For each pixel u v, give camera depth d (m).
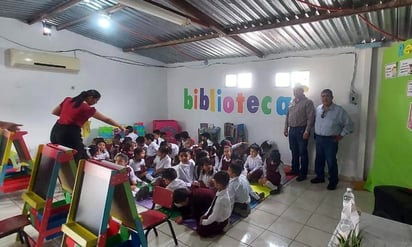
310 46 4.09
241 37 3.94
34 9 3.90
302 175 4.06
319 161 3.90
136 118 5.90
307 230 2.55
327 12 2.84
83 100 2.91
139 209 3.02
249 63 4.97
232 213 2.83
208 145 4.37
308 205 3.12
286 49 4.36
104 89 5.32
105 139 4.91
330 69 4.07
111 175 1.58
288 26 3.29
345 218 1.47
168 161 3.86
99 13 3.72
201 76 5.74
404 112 2.88
